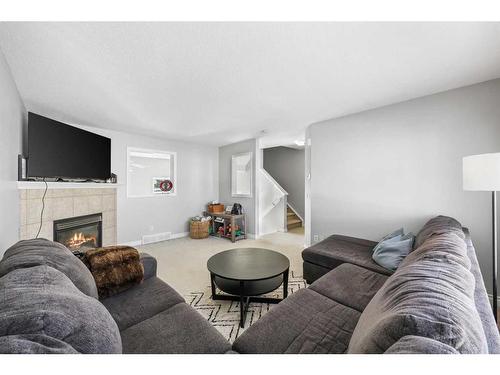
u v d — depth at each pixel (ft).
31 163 7.35
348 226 10.07
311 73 6.27
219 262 6.94
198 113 9.65
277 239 15.25
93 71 6.08
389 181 8.80
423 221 8.02
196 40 4.78
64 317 2.09
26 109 8.82
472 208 7.10
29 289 2.39
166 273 9.08
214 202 16.97
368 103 8.58
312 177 11.40
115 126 11.68
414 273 2.95
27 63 5.67
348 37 4.73
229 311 6.31
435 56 5.46
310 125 11.51
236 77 6.47
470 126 7.07
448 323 1.88
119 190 12.86
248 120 10.73
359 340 2.49
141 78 6.48
